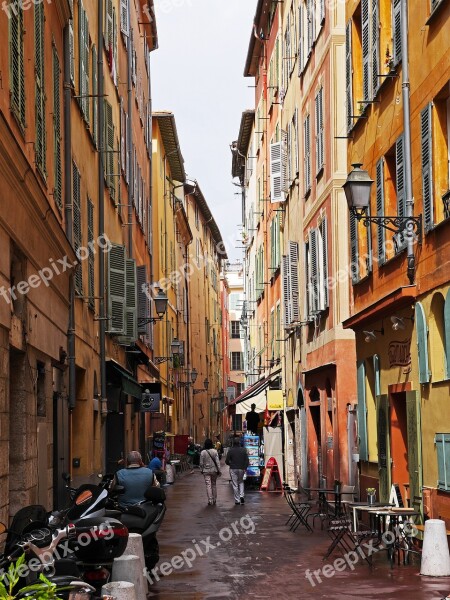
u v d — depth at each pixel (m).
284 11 35.66
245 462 28.14
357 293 21.47
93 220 23.69
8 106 12.13
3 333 12.00
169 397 53.28
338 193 24.83
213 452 28.30
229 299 115.75
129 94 32.62
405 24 16.58
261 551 16.72
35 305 14.84
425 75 15.55
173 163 57.78
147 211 41.59
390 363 18.58
